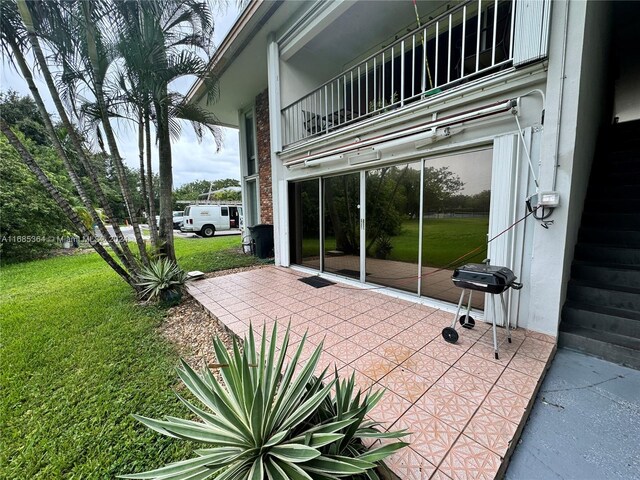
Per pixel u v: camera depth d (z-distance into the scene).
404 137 3.90
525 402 2.04
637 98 7.34
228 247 11.15
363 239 5.08
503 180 3.09
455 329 3.08
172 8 4.62
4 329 3.81
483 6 4.85
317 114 6.98
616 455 1.72
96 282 6.27
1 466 1.80
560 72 2.66
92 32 3.85
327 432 1.39
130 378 2.67
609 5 4.58
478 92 3.26
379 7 5.39
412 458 1.60
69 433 2.03
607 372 2.52
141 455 1.83
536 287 3.00
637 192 3.89
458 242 3.77
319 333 3.25
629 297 2.88
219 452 1.39
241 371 1.43
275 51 6.34
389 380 2.32
